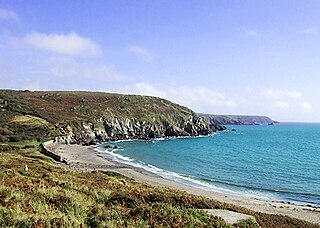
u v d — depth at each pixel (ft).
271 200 165.68
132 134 573.74
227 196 167.73
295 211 137.59
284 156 357.61
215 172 252.01
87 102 591.37
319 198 175.11
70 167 220.23
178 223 40.63
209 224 42.29
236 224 44.73
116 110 590.14
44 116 450.71
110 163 273.13
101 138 501.56
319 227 76.54
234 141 546.67
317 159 334.03
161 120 636.48
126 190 66.39
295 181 220.43
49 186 54.19
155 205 46.96
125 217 41.39
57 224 34.71
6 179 55.98
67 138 419.95
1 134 335.67
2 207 36.06
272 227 64.49
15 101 479.00
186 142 516.32
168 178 216.95
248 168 273.54
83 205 44.39
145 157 333.83
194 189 182.39
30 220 33.73
